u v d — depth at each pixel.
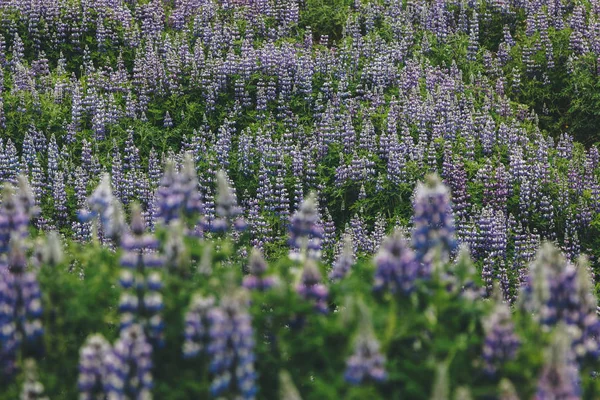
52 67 23.06
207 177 18.41
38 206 17.06
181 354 8.10
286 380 6.16
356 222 16.59
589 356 7.90
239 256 13.89
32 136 19.02
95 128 19.45
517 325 8.45
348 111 20.14
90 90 20.52
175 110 20.73
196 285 8.47
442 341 7.62
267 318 8.44
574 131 22.92
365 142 18.84
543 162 19.02
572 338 7.75
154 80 21.00
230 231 15.53
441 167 18.66
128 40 23.52
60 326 8.55
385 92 21.75
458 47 24.39
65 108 20.12
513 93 23.59
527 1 26.80
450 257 16.05
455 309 8.20
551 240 17.58
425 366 7.50
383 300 8.21
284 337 8.23
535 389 7.29
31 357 8.37
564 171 19.23
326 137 19.11
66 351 8.68
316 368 8.23
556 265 7.93
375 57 22.86
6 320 7.92
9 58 22.58
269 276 8.54
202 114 20.69
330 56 22.25
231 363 7.00
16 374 7.98
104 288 8.68
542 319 7.93
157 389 7.75
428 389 7.45
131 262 8.26
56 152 18.38
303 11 26.17
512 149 19.14
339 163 18.61
